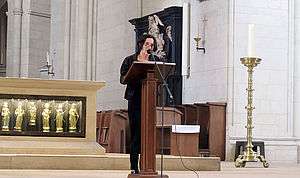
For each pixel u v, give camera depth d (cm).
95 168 1105
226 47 1667
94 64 2559
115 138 1652
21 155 1080
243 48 1666
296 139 1664
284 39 1691
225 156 1627
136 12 2273
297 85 1688
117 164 1112
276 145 1631
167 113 1555
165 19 2000
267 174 1023
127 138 1725
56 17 2772
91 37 2570
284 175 995
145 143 716
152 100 711
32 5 3241
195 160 1129
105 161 1110
